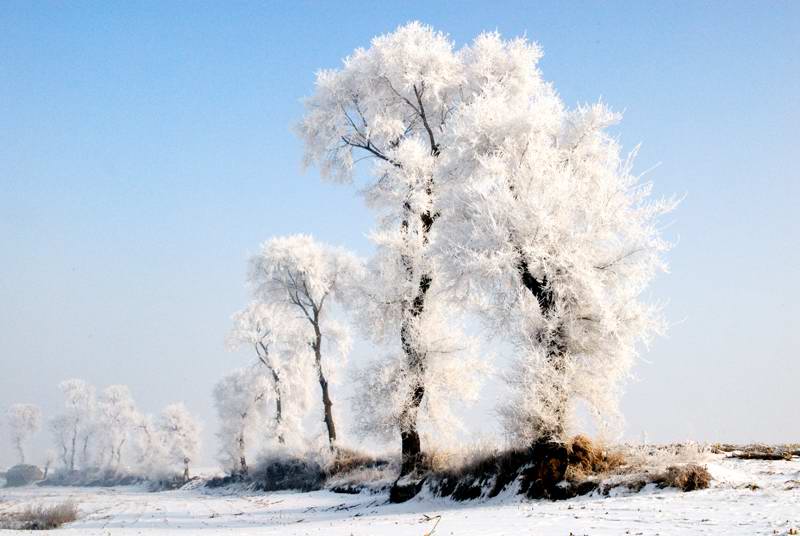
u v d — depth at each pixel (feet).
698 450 51.80
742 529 28.17
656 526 31.55
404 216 81.15
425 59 83.10
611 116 62.08
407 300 78.48
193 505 114.83
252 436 197.57
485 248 59.52
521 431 54.08
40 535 60.29
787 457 52.31
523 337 56.13
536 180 60.75
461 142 68.28
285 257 125.70
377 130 83.87
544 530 33.99
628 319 54.60
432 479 68.03
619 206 58.18
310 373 158.71
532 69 86.84
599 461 53.31
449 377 76.95
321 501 89.61
